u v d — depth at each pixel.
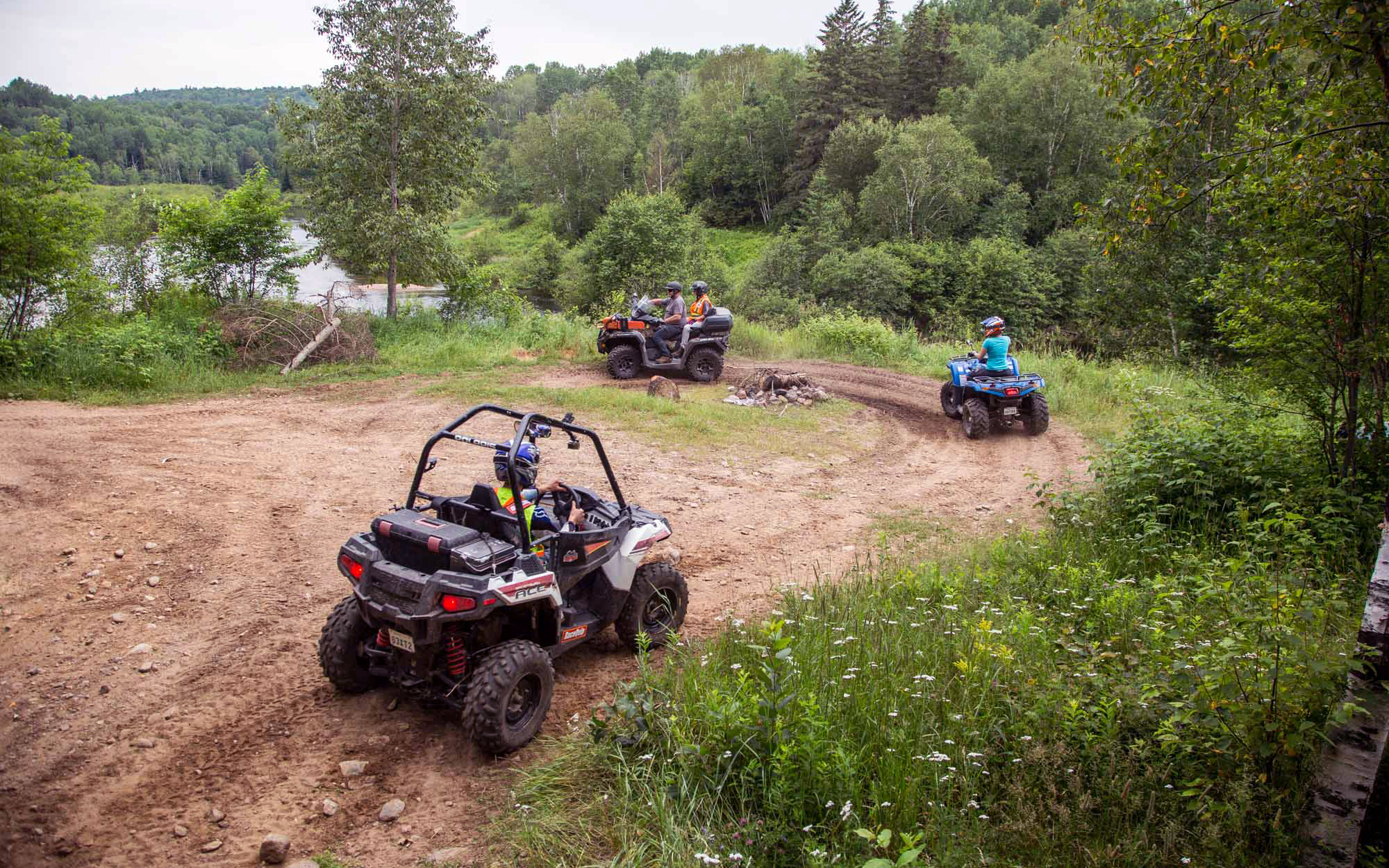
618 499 5.62
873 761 3.94
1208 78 5.40
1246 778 3.51
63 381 12.50
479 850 3.73
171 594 6.23
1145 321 26.77
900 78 72.75
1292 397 7.36
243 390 13.48
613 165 85.88
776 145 81.75
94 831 3.78
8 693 4.83
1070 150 55.84
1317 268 6.50
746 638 5.34
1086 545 7.20
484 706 4.20
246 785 4.16
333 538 7.50
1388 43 4.29
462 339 18.19
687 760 3.98
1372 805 3.64
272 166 141.00
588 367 17.19
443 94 18.09
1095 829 3.55
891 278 45.81
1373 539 6.33
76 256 13.67
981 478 10.83
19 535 6.99
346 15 17.58
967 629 5.22
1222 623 4.82
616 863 3.50
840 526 8.78
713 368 16.50
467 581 4.27
